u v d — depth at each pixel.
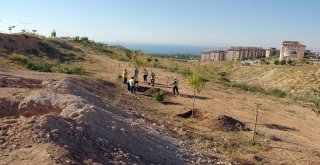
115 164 7.92
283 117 23.92
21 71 20.72
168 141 12.38
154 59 63.91
